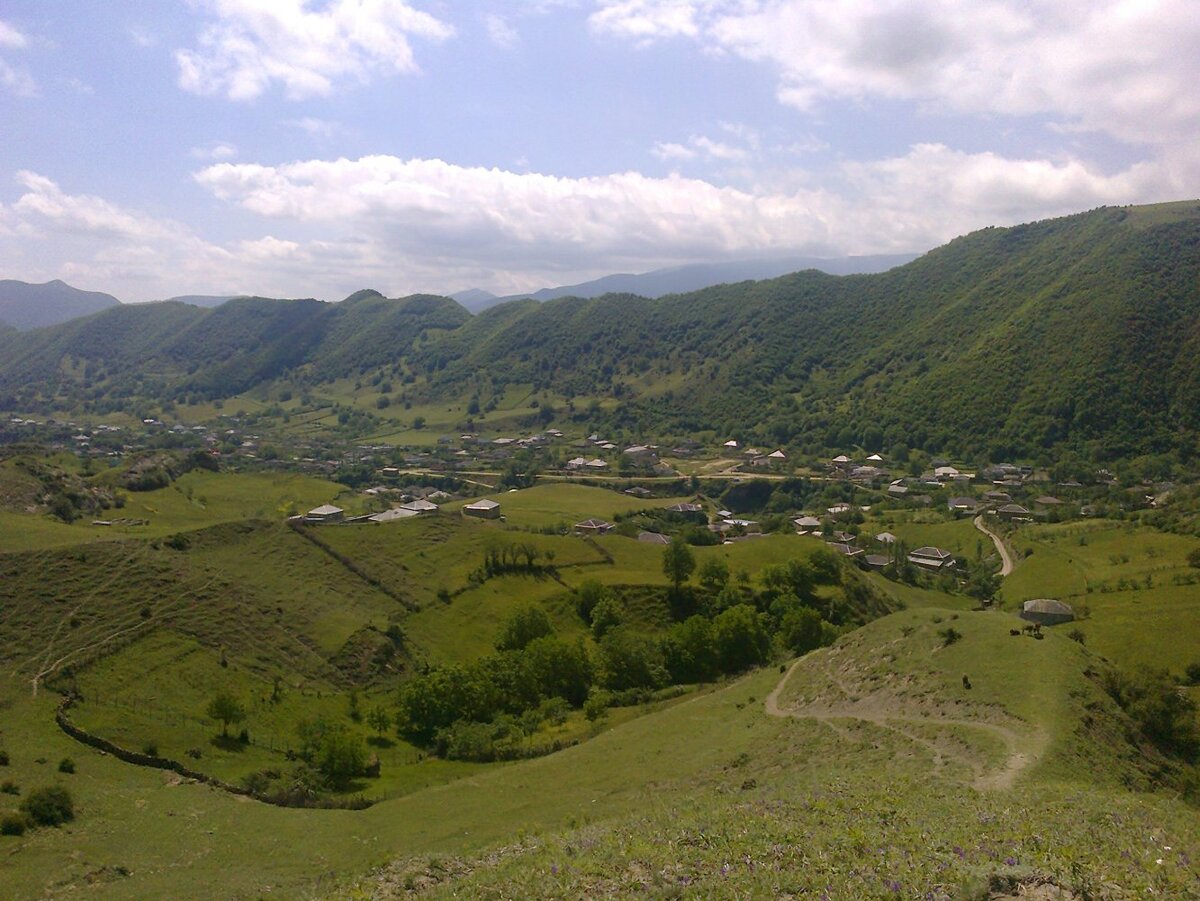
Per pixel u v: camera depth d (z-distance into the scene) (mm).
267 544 100688
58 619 70625
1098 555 123375
